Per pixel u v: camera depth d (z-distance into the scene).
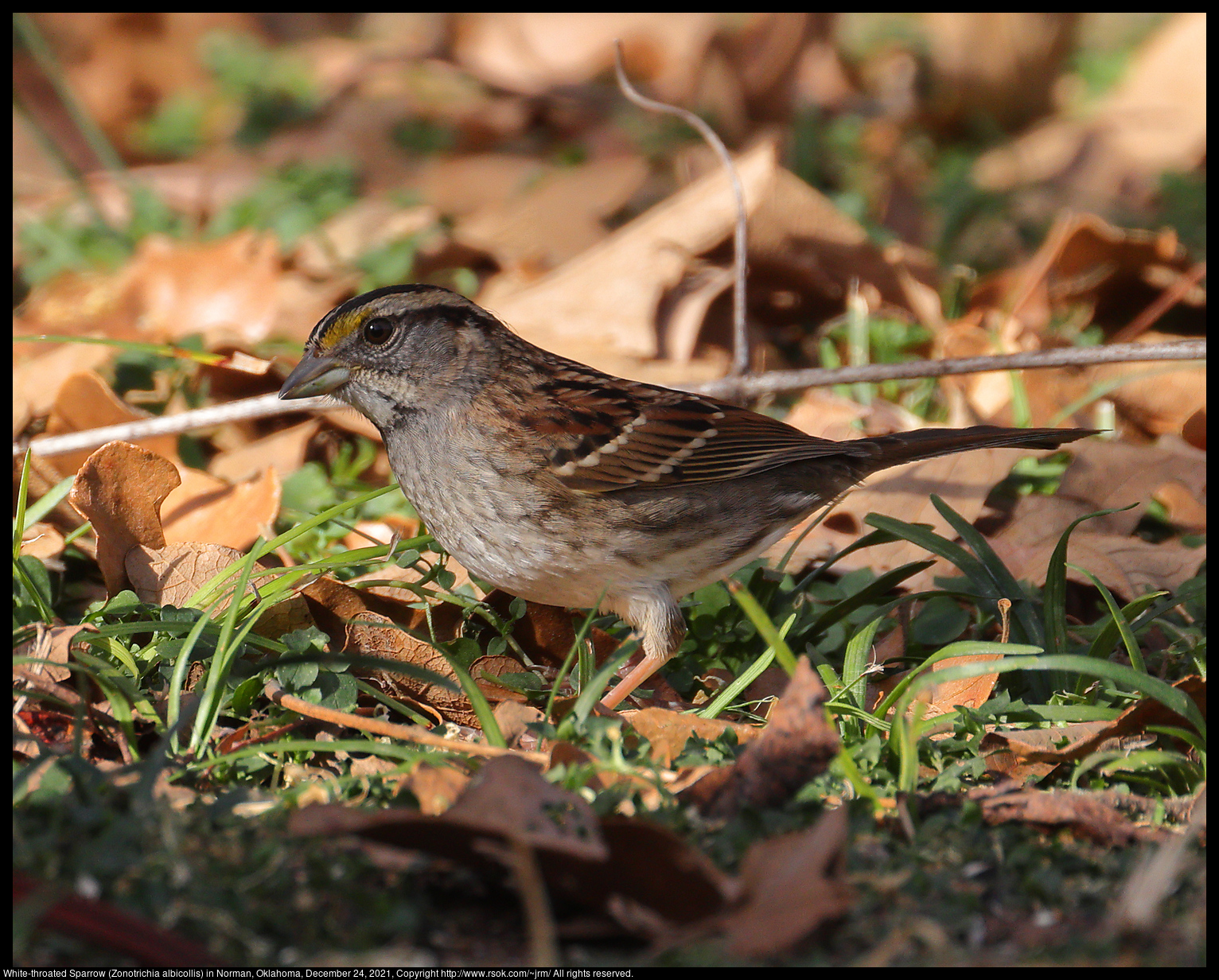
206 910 3.82
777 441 7.13
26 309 11.57
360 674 6.18
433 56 19.91
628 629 7.24
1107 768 5.32
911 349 10.61
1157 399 9.43
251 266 10.84
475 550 6.95
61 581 7.09
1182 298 11.29
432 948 3.80
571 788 4.61
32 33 13.12
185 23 21.73
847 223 10.95
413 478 7.07
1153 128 16.27
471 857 3.97
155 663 5.94
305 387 7.02
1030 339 10.38
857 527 7.99
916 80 18.95
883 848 4.46
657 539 6.86
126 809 4.39
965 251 13.89
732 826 4.43
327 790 4.80
